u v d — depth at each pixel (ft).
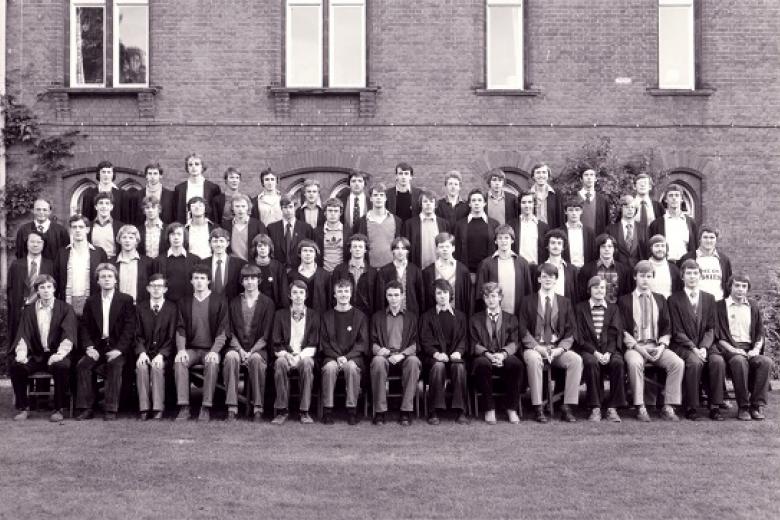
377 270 46.09
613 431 42.01
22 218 65.92
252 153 66.49
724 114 67.05
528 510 30.81
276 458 36.91
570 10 66.85
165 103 66.49
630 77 66.90
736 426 43.09
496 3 67.46
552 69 66.80
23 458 36.70
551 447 38.93
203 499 31.78
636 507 31.17
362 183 49.60
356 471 35.06
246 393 45.75
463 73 66.59
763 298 64.69
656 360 45.21
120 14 67.72
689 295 46.01
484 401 44.19
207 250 47.60
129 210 51.06
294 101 66.59
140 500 31.65
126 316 44.86
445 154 66.59
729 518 30.19
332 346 44.45
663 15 67.72
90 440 39.70
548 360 44.60
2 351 61.05
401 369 44.19
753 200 67.05
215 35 66.54
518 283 46.01
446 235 45.88
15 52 66.33
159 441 39.60
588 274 46.39
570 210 47.85
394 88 66.59
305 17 67.72
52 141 65.98
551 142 66.74
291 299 45.29
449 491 32.73
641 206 50.49
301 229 47.96
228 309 45.14
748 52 67.21
